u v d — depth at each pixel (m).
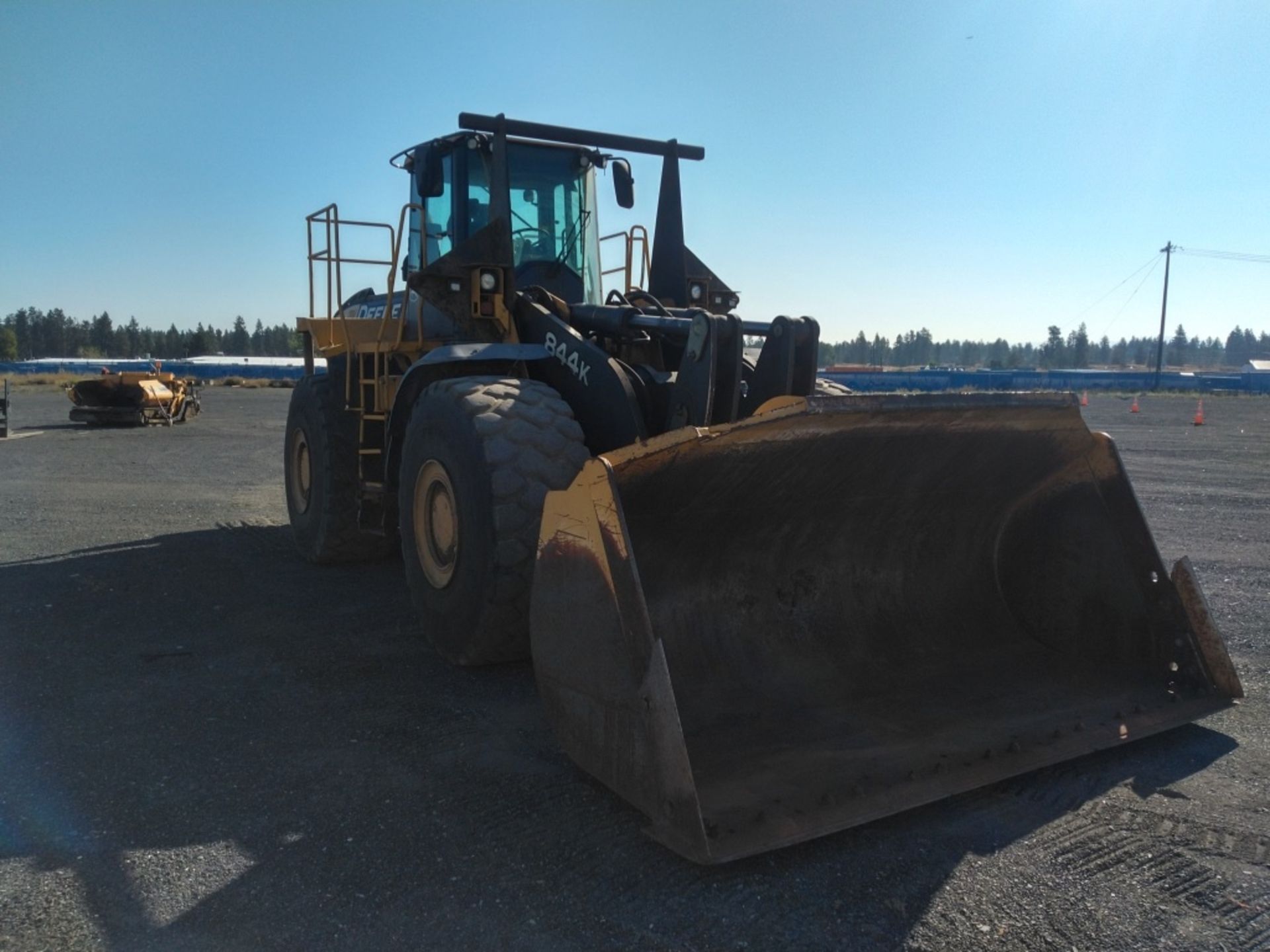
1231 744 3.70
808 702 3.79
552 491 3.70
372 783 3.38
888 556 4.38
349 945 2.45
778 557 4.08
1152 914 2.58
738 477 3.48
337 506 6.78
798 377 4.02
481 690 4.35
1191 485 11.70
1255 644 5.02
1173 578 4.00
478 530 4.12
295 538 7.52
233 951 2.42
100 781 3.41
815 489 3.80
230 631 5.34
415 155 6.06
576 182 6.14
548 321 4.97
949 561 4.55
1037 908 2.61
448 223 5.86
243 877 2.76
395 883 2.73
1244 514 9.41
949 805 3.20
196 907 2.62
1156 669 4.07
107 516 9.37
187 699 4.24
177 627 5.43
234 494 10.98
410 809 3.18
